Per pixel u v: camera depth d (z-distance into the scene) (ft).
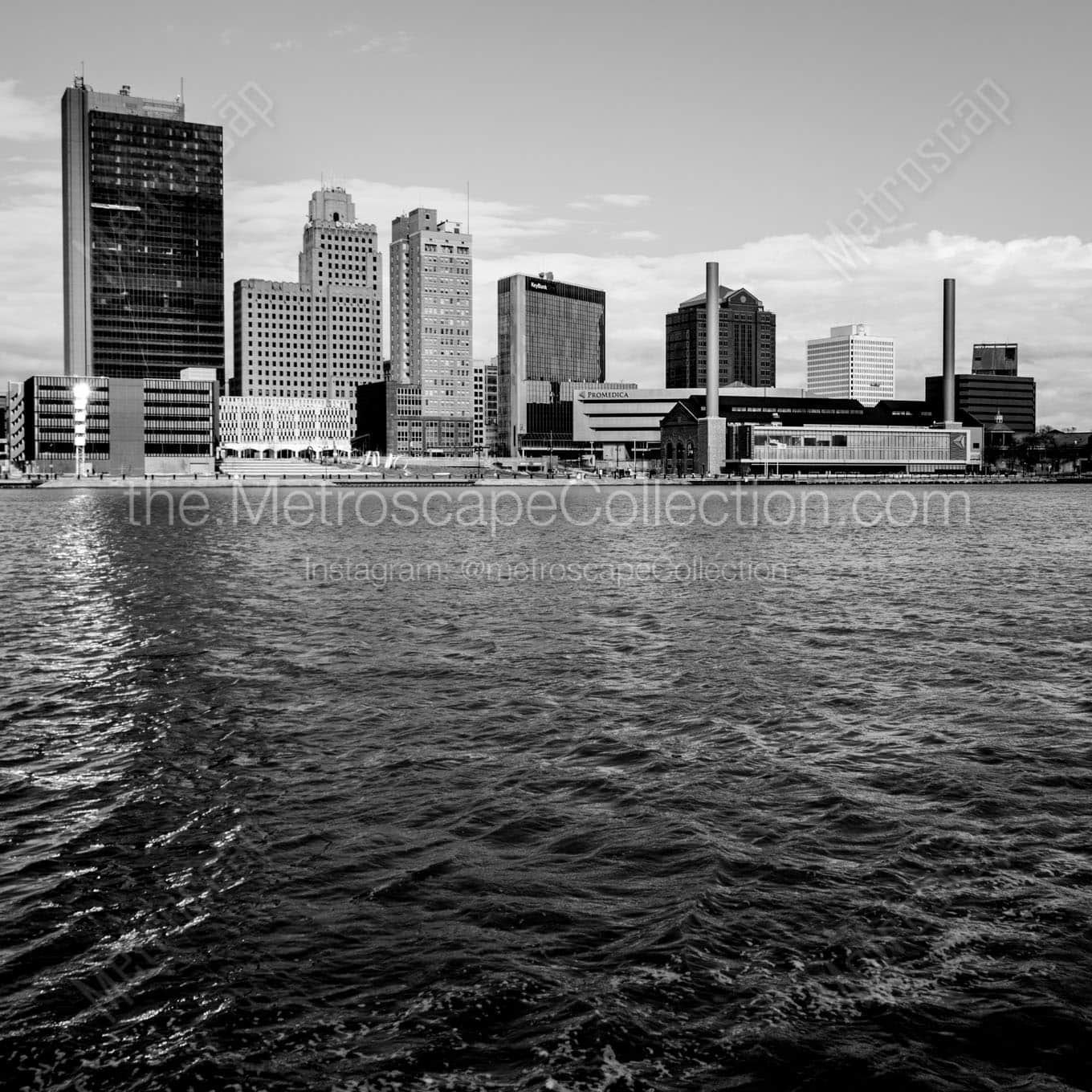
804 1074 44.45
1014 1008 48.98
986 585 219.61
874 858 66.64
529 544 340.18
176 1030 47.85
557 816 74.84
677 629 158.71
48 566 253.24
